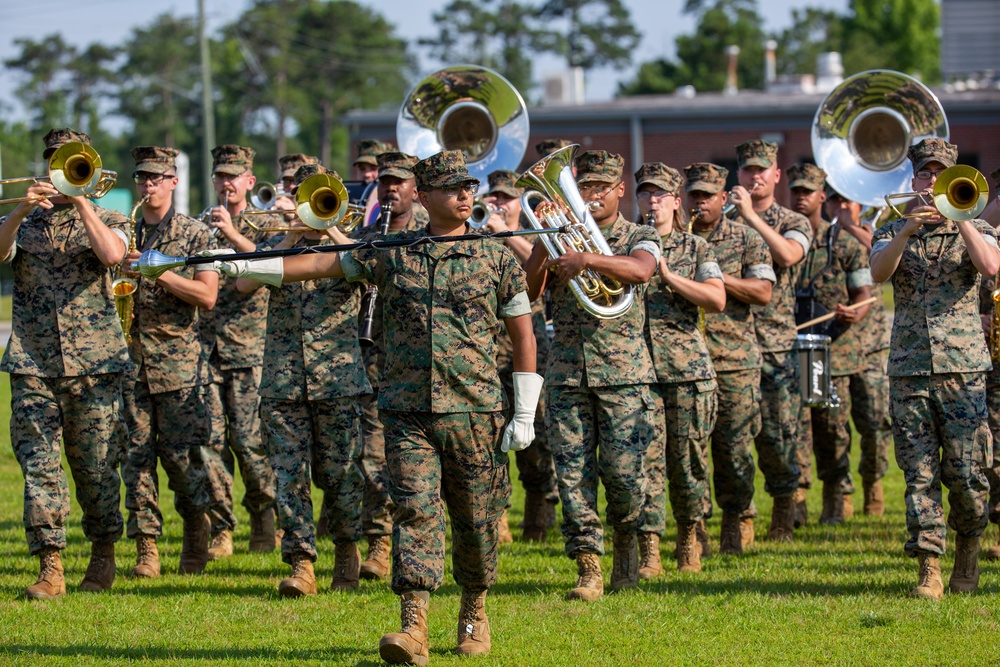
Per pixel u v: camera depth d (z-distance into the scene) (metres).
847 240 21.81
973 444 15.69
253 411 19.58
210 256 13.34
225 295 19.52
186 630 14.71
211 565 18.80
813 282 21.89
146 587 17.11
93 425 16.39
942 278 15.79
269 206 21.70
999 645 13.70
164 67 162.25
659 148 78.19
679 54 159.25
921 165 16.06
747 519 19.92
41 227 16.23
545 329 20.72
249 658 13.55
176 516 23.20
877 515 22.69
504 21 158.75
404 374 13.18
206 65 90.81
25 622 15.07
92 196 16.38
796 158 76.50
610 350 16.02
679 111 76.75
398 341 13.23
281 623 15.01
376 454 18.05
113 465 16.66
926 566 15.79
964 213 15.05
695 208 18.58
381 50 156.38
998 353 17.22
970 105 73.62
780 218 20.61
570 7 159.88
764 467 20.34
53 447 16.23
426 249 13.26
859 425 22.33
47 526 16.12
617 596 16.12
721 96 82.69
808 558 18.59
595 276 15.46
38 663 13.41
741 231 18.62
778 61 167.38
